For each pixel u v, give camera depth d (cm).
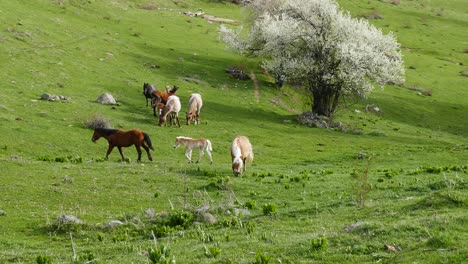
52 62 6022
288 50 6688
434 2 14938
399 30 11950
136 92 5881
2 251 1753
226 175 3083
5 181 2762
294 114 6344
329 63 6353
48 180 2842
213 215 2056
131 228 1980
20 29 6688
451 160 4053
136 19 9131
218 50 8469
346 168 3669
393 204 1950
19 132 4106
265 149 4606
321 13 6450
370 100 7288
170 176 2992
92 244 1853
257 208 2278
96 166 3241
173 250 1559
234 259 1397
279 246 1483
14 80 5288
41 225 2127
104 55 6806
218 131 5028
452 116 7188
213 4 11750
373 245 1395
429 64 9588
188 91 6341
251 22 8300
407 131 6319
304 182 2814
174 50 7881
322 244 1410
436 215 1616
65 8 8338
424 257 1223
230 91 6681
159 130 4747
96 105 5159
